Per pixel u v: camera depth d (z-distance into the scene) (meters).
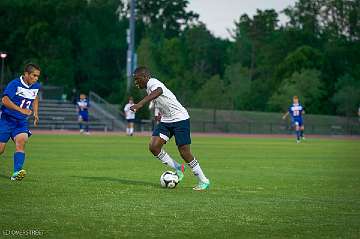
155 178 28.92
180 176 26.02
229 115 146.88
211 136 107.19
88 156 44.47
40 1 193.25
